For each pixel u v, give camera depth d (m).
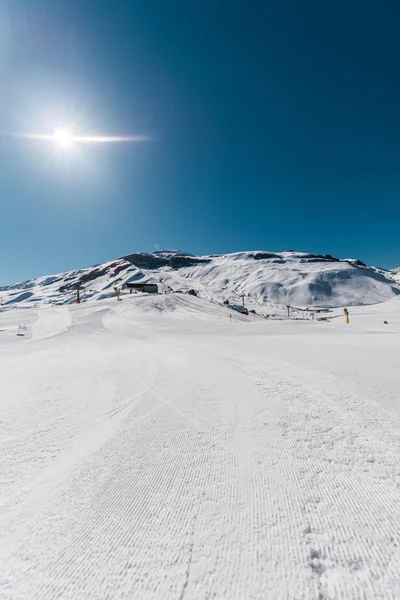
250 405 5.24
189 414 4.89
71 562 2.01
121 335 25.45
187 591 1.78
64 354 13.93
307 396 5.61
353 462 3.18
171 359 11.07
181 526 2.30
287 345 13.45
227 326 31.98
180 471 3.11
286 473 3.01
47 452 3.62
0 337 26.72
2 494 2.76
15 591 1.81
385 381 6.29
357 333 19.62
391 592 1.75
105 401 5.79
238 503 2.56
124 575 1.90
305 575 1.87
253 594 1.75
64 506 2.57
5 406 5.54
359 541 2.12
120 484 2.89
